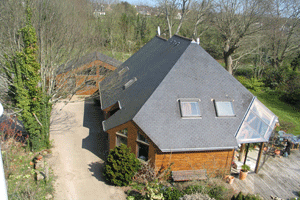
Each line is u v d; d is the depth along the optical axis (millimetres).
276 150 19094
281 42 43344
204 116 15352
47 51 20031
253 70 44750
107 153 18922
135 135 15250
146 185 13695
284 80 37438
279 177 16188
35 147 18203
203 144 14391
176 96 15586
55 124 23828
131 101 17328
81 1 47906
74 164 17109
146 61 22844
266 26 33844
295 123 26594
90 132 22516
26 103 16859
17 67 16375
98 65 30297
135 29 61406
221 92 16547
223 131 15102
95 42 31328
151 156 14672
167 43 22391
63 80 24266
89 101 31297
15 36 20125
